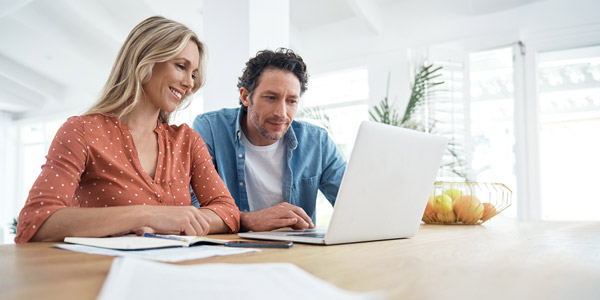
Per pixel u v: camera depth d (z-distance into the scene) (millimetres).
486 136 5582
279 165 1764
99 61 6039
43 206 928
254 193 1740
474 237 1002
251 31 2729
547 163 4699
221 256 642
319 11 4895
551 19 3791
